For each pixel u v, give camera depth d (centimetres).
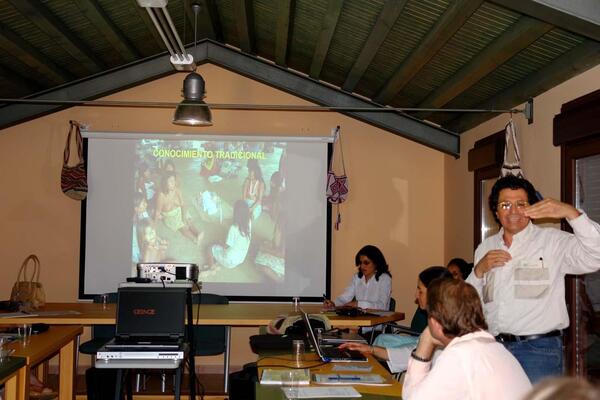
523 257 300
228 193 714
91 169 708
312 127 724
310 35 572
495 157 560
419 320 529
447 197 718
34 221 707
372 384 293
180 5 588
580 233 272
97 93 681
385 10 438
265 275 710
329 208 717
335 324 510
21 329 404
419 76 565
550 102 467
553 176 460
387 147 729
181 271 542
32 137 710
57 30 529
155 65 689
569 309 425
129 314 384
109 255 704
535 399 77
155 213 708
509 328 298
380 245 724
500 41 429
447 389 211
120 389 406
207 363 701
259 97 719
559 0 325
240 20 573
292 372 307
